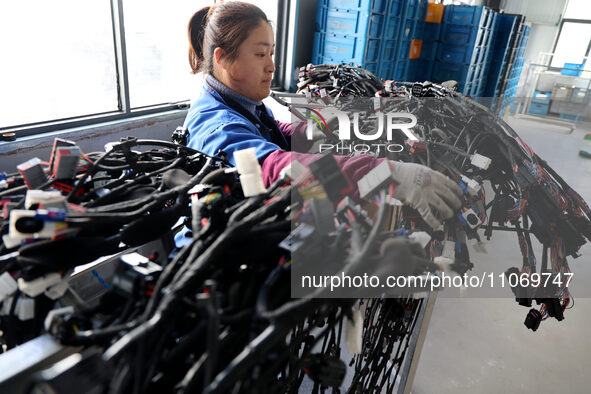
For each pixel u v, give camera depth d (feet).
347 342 1.49
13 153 5.05
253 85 3.62
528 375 5.38
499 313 6.44
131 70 6.93
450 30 13.56
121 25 6.28
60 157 1.95
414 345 3.86
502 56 16.47
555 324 6.24
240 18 3.36
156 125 6.98
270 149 2.57
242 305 1.35
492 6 21.48
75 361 1.11
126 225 1.90
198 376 1.20
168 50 7.68
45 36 5.62
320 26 10.40
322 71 4.87
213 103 3.58
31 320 1.78
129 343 1.14
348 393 2.32
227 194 2.00
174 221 1.93
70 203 1.88
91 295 4.38
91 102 6.44
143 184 2.24
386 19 10.41
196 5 7.76
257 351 1.13
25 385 1.09
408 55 12.62
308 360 1.47
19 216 1.49
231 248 1.47
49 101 5.95
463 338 5.93
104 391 1.12
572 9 24.40
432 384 5.17
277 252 1.51
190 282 1.32
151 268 1.54
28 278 1.56
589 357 5.71
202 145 3.09
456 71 13.85
